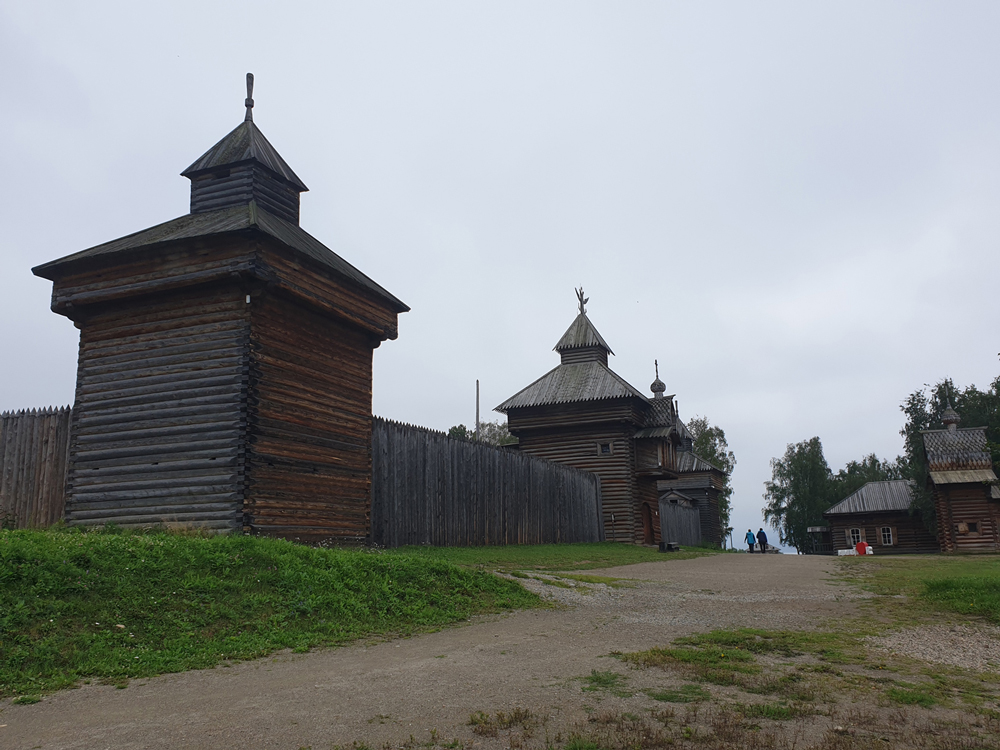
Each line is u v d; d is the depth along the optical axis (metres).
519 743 5.42
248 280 16.50
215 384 16.42
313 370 18.27
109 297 17.48
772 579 18.22
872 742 5.46
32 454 18.16
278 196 20.89
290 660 8.44
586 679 7.42
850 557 31.16
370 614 10.91
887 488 60.47
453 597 12.55
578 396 39.84
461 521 24.42
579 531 34.44
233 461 15.88
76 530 14.87
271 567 11.62
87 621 8.70
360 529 19.09
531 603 13.10
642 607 13.09
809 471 80.88
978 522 44.56
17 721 6.06
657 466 40.25
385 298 20.64
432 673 7.76
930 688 7.21
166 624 9.11
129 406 17.11
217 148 20.69
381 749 5.30
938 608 12.94
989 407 50.31
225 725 5.89
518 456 29.05
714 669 7.82
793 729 5.80
